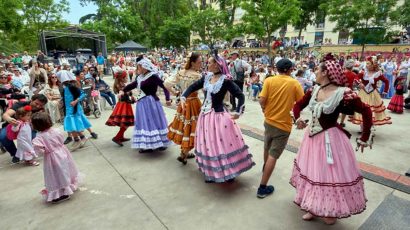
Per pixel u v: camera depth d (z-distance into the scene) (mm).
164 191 3504
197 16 27734
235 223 2855
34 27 27984
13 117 4398
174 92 4273
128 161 4434
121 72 5504
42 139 3178
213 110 3387
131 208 3152
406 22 17422
